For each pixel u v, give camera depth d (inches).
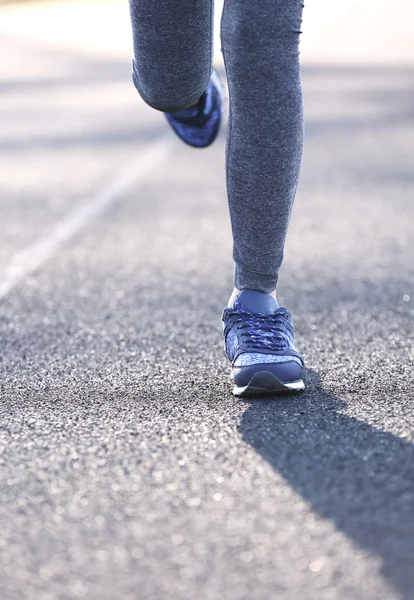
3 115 257.0
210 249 124.6
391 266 114.1
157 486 54.4
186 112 92.2
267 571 44.8
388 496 51.9
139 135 223.8
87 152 203.2
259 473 55.6
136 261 119.3
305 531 48.4
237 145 67.9
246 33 64.2
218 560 45.9
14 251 124.9
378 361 79.1
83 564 46.1
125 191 163.9
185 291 105.5
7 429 64.6
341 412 66.0
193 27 68.7
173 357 82.0
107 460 58.6
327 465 56.4
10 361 82.2
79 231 135.8
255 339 70.6
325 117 238.4
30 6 716.7
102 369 79.1
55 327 93.0
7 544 48.3
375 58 372.5
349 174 172.1
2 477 56.5
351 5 710.5
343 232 131.7
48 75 340.8
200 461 57.8
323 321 93.0
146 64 71.5
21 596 43.6
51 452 60.2
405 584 43.4
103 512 51.4
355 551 46.3
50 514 51.4
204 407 68.2
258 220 69.5
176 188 165.9
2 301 103.0
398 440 60.0
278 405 68.1
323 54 394.0
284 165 67.7
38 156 199.5
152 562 46.0
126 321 94.4
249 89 65.7
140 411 67.7
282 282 108.8
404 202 148.9
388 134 212.4
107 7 695.1
